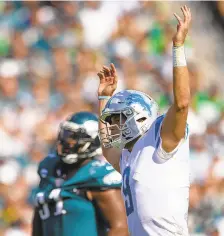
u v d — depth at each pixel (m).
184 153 13.60
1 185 31.38
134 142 14.57
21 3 40.78
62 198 17.75
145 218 13.73
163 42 40.03
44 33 39.34
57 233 17.73
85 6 40.59
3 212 30.83
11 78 36.53
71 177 17.98
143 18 41.00
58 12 40.53
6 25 39.81
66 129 18.06
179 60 13.17
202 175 32.69
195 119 34.97
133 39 39.53
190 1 45.19
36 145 33.75
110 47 38.97
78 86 37.00
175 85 13.06
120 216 17.36
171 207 13.55
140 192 13.73
